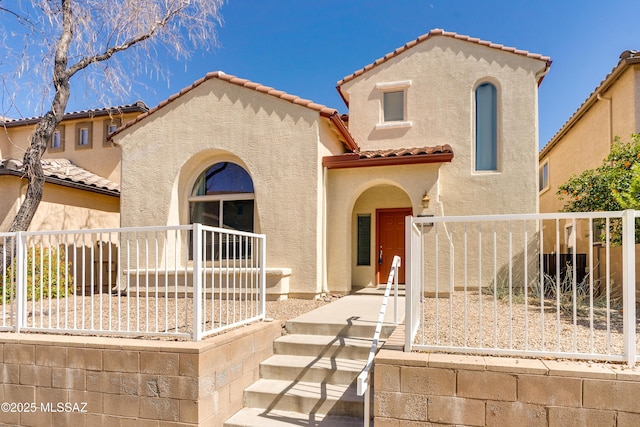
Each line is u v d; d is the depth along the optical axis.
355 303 8.94
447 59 11.95
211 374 4.84
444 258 10.39
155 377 4.73
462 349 4.34
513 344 4.93
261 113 10.45
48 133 7.84
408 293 4.47
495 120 11.64
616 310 7.58
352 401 5.12
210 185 11.35
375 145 12.38
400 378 4.14
